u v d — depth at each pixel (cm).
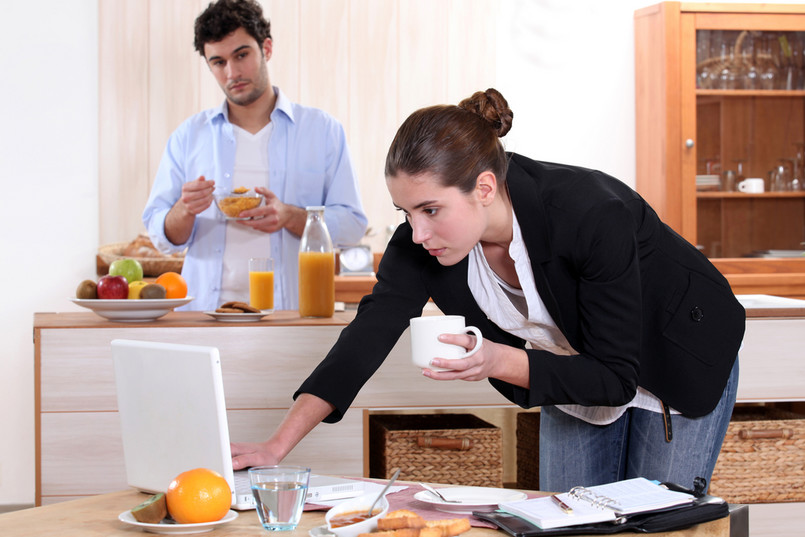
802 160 429
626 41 444
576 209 133
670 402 152
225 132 293
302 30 418
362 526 102
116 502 124
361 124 423
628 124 447
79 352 211
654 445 158
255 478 108
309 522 113
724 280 156
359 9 421
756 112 425
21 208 391
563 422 171
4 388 388
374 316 151
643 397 159
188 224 272
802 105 429
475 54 431
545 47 438
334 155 300
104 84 397
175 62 403
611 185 145
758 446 238
